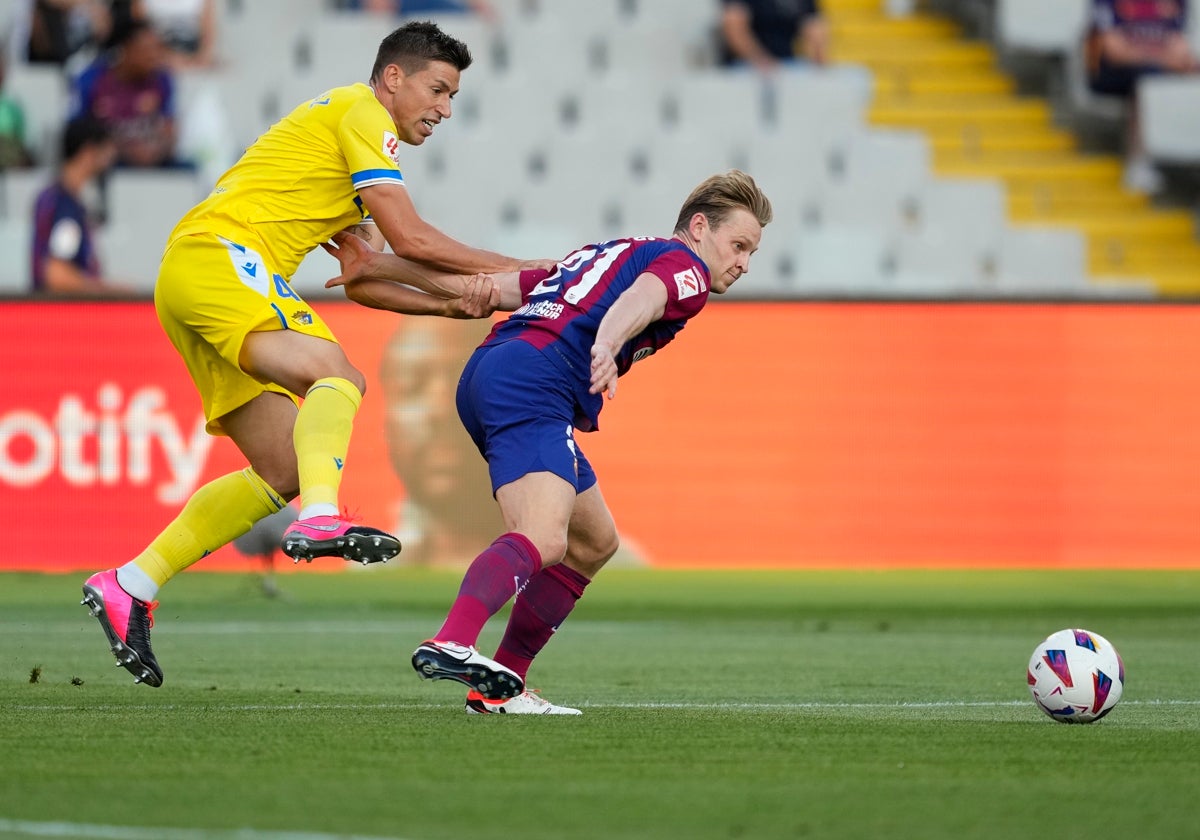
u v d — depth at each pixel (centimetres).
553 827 1088
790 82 5484
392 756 1389
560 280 1681
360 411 3859
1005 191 5528
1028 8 6000
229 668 2362
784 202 5259
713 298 4050
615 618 3297
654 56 5666
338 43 5369
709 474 4056
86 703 1850
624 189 5194
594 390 1555
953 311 4084
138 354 3862
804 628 3117
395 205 1789
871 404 4078
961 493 4084
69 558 3850
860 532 4078
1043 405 4097
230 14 5553
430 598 3616
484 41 5456
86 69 4975
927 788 1249
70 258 4397
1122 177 5816
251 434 1855
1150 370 4109
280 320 1770
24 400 3841
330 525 1617
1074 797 1214
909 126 5919
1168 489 4112
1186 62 5756
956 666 2461
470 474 3884
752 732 1579
